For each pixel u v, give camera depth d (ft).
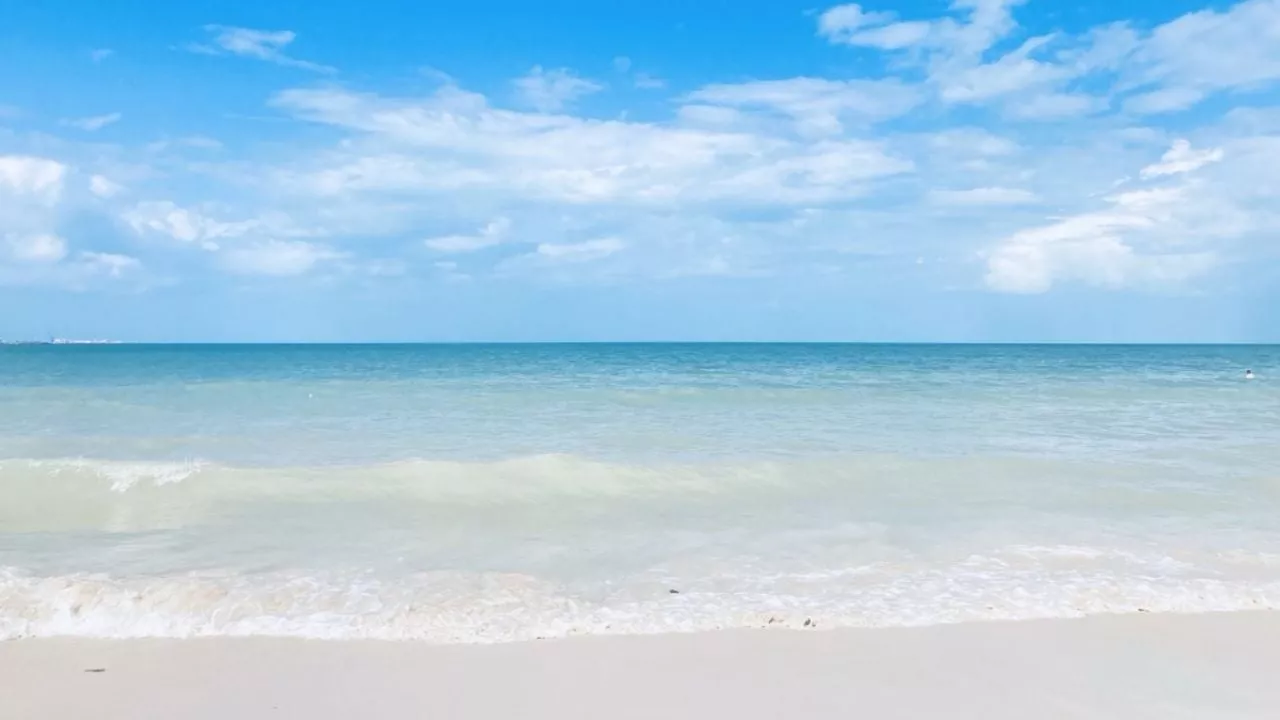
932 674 17.31
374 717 15.25
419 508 33.01
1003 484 37.70
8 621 20.03
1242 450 46.62
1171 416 63.41
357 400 76.43
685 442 50.06
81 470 37.11
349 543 27.73
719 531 29.71
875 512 32.68
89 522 30.48
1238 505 33.68
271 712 15.43
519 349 393.29
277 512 32.14
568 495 35.19
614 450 47.09
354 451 46.50
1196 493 35.83
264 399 77.25
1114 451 46.42
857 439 51.26
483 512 32.42
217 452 46.06
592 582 23.63
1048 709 15.71
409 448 47.65
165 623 19.97
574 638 19.26
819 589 22.97
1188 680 17.08
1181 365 163.63
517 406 71.36
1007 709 15.69
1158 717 15.43
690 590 22.91
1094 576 24.13
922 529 29.99
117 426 57.06
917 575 24.25
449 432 54.39
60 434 52.60
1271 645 19.03
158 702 15.84
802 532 29.55
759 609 21.27
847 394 82.23
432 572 24.29
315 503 33.58
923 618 20.68
